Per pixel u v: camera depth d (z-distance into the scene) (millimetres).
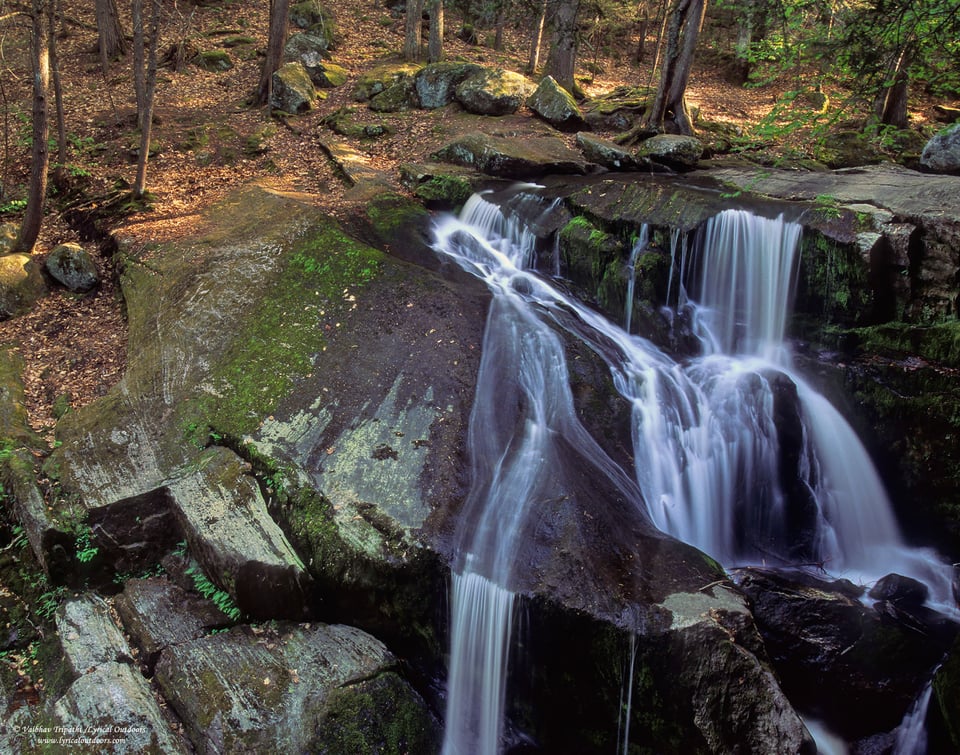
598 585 5816
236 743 5316
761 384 8266
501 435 7441
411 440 7367
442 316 8797
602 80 20797
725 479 7977
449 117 14961
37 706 5773
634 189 10375
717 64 21125
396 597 6223
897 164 11453
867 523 8242
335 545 6398
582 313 9680
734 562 7766
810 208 9078
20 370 8695
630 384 8359
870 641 6125
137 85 13945
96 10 18781
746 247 9180
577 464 7152
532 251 10664
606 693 5656
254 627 6348
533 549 6133
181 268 9953
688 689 5340
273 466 7152
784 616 6238
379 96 15898
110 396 8234
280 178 13133
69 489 7090
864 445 8297
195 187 12844
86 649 6098
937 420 7777
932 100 16547
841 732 6051
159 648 6098
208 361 8547
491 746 6051
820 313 8898
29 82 17922
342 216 10906
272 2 16094
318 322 8891
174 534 7090
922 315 8414
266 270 9727
